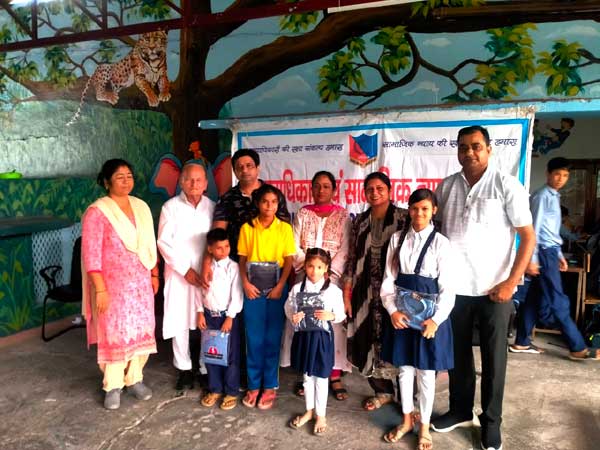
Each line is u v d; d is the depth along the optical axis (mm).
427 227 2451
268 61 4617
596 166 4887
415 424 2785
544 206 3689
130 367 3133
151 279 3227
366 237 2828
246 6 4586
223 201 3107
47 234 4824
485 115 3020
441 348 2426
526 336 3861
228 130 4918
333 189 3029
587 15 3768
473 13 3975
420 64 4152
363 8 4012
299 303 2680
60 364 3793
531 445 2582
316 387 2703
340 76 4391
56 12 5363
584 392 3186
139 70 5113
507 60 3963
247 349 3000
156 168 5164
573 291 4367
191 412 2990
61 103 5480
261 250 2891
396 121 3234
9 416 2980
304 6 4301
